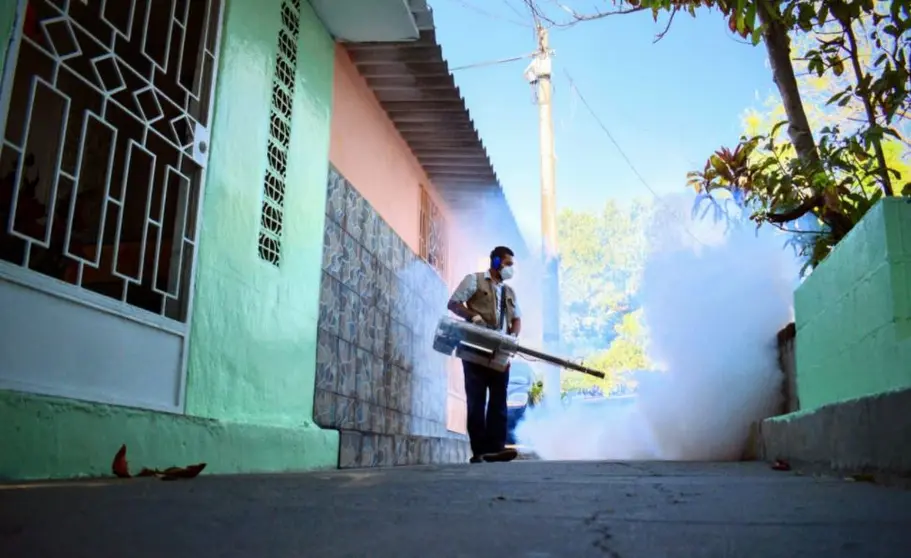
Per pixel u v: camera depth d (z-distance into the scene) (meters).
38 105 3.32
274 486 2.61
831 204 4.05
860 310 3.01
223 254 4.02
